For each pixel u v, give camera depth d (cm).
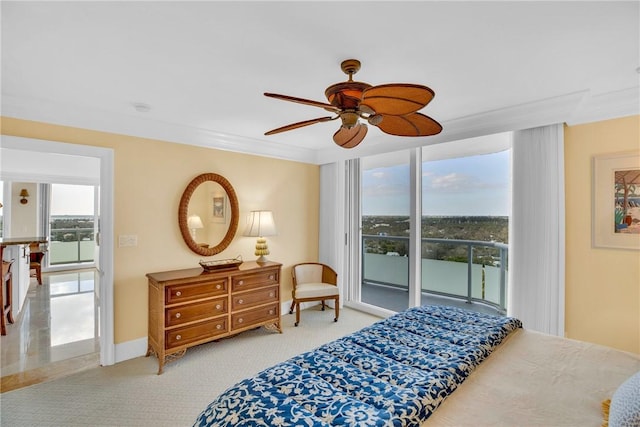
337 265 457
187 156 344
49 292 533
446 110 287
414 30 162
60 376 267
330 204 464
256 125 332
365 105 167
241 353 311
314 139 394
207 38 170
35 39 169
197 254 350
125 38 169
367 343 178
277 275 364
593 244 263
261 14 149
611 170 255
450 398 131
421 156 383
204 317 303
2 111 247
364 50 182
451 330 194
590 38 170
